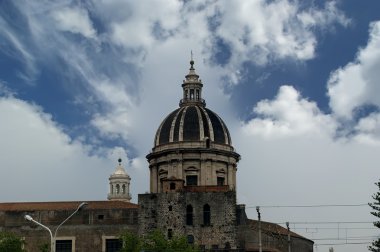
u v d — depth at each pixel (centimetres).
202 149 11381
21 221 9969
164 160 11550
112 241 9856
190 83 12212
